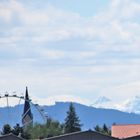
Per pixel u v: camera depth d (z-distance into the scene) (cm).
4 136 16738
